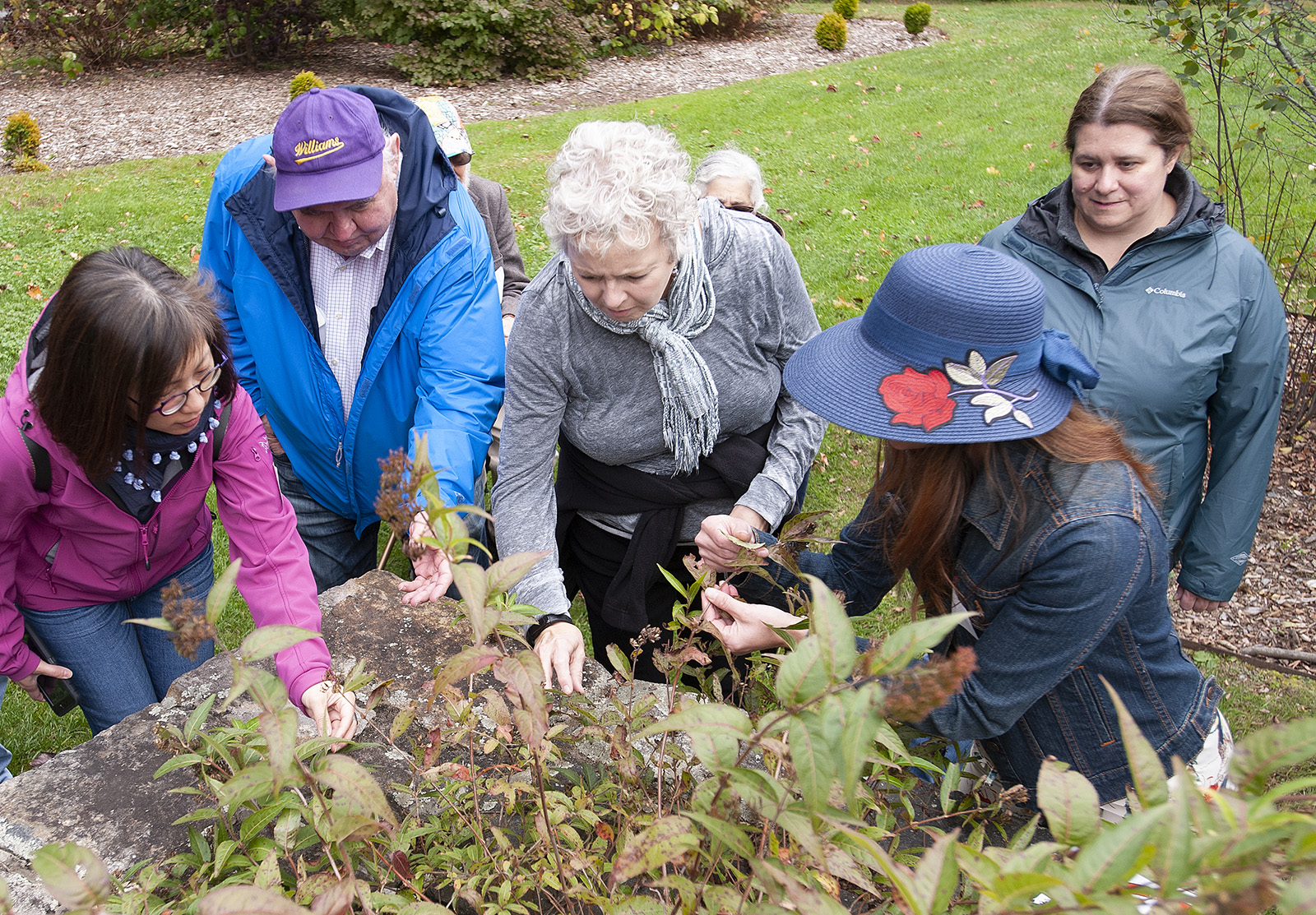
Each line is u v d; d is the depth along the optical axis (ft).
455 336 8.41
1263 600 13.19
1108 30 54.44
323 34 55.26
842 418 4.69
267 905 2.87
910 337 4.60
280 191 7.57
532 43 49.57
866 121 39.14
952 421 4.47
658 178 5.70
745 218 7.00
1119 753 5.16
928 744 5.59
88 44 51.96
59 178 34.17
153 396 5.50
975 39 56.49
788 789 3.83
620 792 4.72
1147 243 8.51
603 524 7.85
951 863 2.49
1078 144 8.41
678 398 6.73
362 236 8.07
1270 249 17.16
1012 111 38.86
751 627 5.23
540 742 3.49
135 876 4.83
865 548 6.03
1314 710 10.81
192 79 50.60
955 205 28.76
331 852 4.09
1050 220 8.98
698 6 59.11
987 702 4.87
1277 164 22.49
